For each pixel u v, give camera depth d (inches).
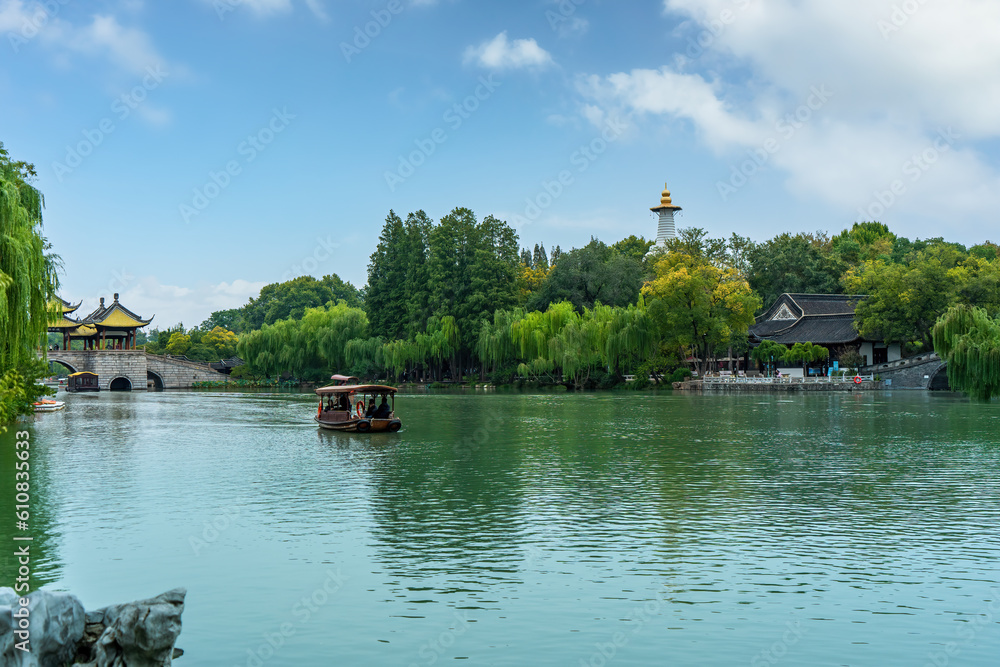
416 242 5002.5
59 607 428.5
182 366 5516.7
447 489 1097.4
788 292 4817.9
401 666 525.3
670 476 1189.7
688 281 3705.7
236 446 1610.5
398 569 724.0
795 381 3577.8
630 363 4005.9
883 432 1747.0
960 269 3614.7
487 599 646.5
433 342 4571.9
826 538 817.5
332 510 967.0
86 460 1406.3
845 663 527.2
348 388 1879.9
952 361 2394.2
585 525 880.9
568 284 4667.8
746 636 570.3
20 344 1186.0
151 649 430.3
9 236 1146.0
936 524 874.1
